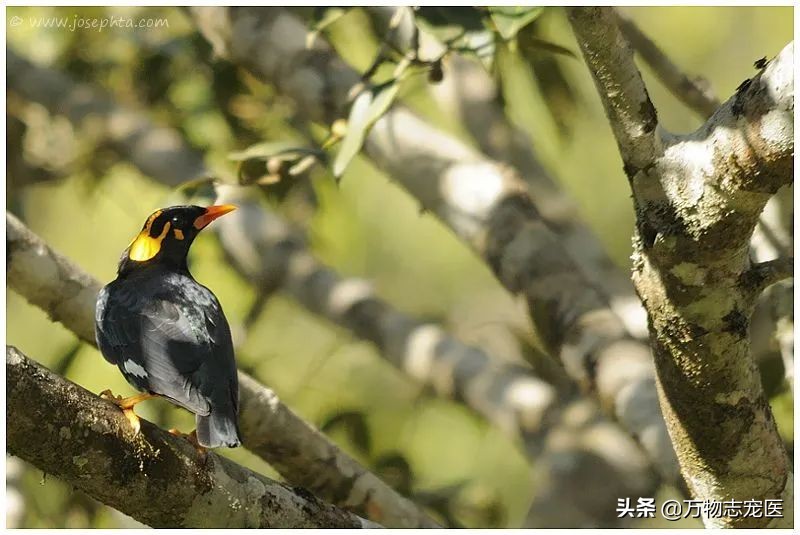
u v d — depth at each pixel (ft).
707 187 23.34
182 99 46.16
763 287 24.64
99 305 30.81
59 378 22.11
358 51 45.19
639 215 24.72
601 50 23.13
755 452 26.20
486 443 51.29
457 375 42.98
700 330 24.75
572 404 44.65
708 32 55.11
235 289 46.06
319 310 44.29
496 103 46.06
